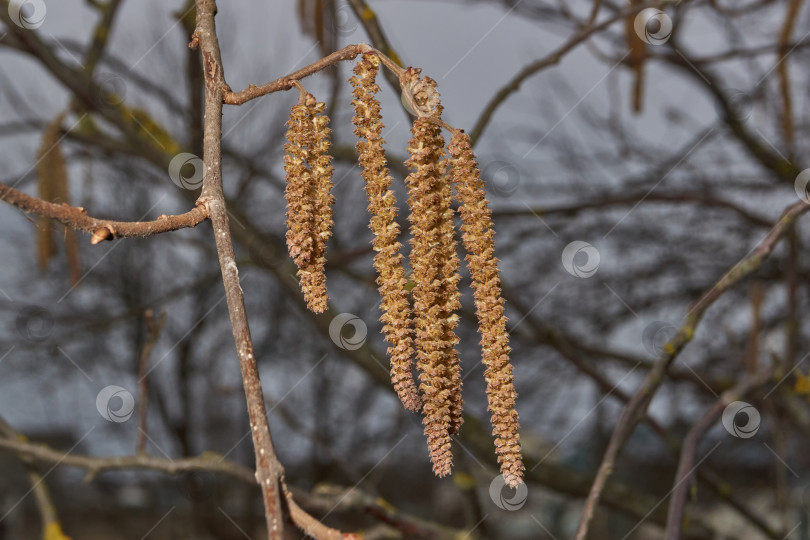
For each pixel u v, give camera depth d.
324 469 2.35
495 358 0.55
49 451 0.84
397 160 1.01
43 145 0.83
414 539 0.98
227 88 0.55
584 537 0.65
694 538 1.02
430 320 0.55
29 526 2.80
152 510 2.62
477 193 0.56
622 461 2.01
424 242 0.55
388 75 0.71
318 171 0.55
